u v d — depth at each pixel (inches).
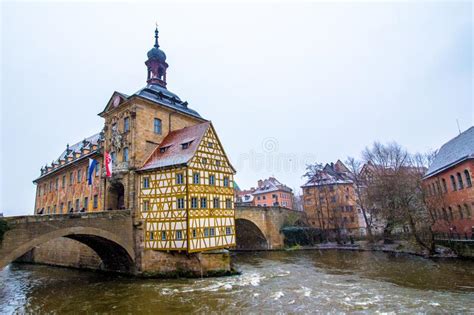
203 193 922.1
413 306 550.3
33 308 631.8
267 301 628.4
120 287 791.7
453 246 1080.2
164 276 900.6
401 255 1234.0
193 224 869.2
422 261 1037.8
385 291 668.7
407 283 729.0
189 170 890.7
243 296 673.0
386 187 1401.3
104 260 1045.2
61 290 783.7
